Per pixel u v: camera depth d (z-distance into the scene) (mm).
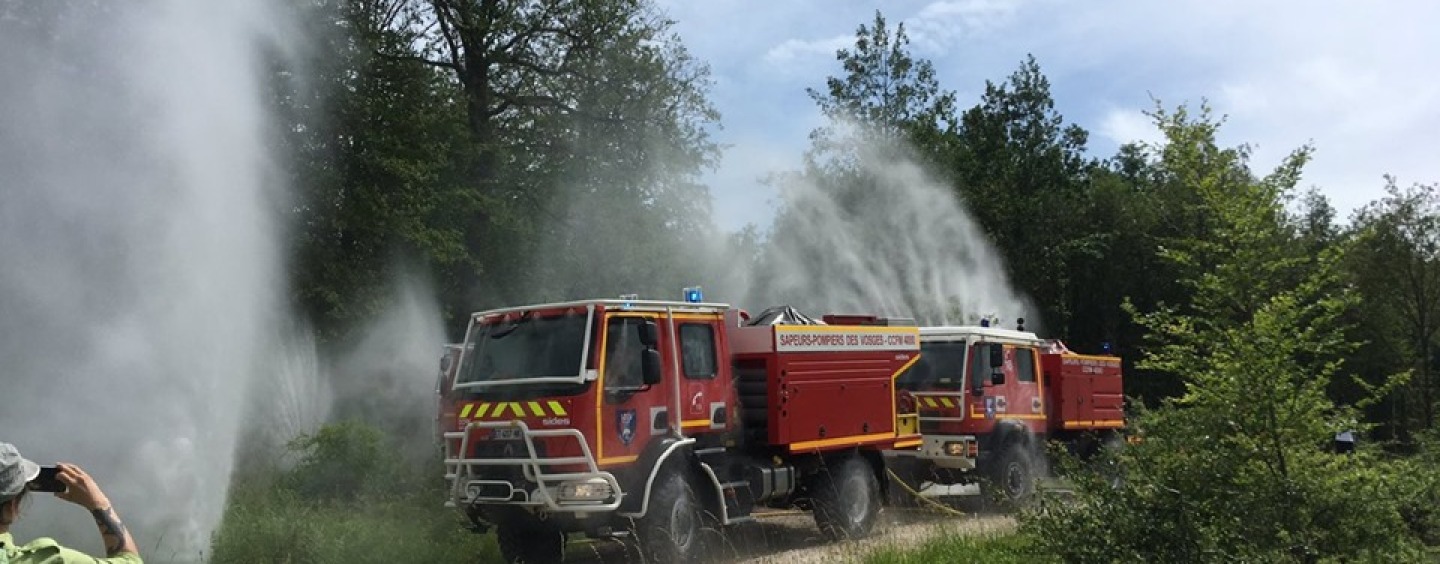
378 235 22406
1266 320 6840
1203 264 7422
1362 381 7301
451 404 11500
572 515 10281
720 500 11273
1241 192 7277
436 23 29141
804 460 12742
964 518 14875
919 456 15930
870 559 10547
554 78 31562
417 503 13828
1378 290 25344
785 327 12266
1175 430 7082
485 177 28766
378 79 23141
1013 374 17172
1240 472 6848
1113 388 20344
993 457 16297
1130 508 6918
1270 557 6531
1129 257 39562
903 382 16484
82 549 10492
